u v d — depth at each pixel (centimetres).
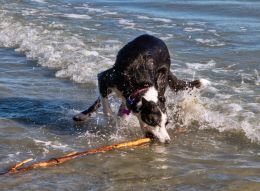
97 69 1092
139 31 1416
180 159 721
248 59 1166
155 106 777
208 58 1177
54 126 844
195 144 777
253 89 989
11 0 1867
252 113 866
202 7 1727
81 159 717
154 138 784
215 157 725
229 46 1265
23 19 1560
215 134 810
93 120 877
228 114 867
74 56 1184
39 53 1233
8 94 971
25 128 827
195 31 1410
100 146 775
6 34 1406
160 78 876
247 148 755
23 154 732
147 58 848
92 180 653
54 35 1377
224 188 629
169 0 1852
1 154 729
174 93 930
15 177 655
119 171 682
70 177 660
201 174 668
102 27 1465
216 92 969
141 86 804
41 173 669
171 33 1393
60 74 1084
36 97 961
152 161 715
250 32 1386
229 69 1105
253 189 625
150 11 1688
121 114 855
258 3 1767
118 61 863
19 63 1173
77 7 1775
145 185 639
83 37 1354
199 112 871
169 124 849
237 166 691
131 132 836
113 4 1827
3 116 872
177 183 645
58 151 748
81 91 996
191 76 1054
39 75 1090
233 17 1573
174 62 1146
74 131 830
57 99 956
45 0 1906
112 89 855
